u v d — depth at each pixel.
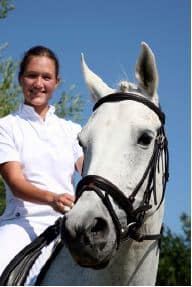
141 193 2.67
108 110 2.79
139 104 2.81
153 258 2.80
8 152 3.22
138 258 2.75
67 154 3.35
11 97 11.50
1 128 3.32
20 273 2.91
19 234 3.13
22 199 3.07
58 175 3.28
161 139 2.83
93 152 2.66
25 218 3.21
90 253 2.40
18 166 3.20
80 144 2.78
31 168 3.24
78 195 2.57
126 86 2.92
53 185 3.26
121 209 2.58
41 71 3.38
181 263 19.41
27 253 2.99
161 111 2.88
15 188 3.08
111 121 2.73
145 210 2.67
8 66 11.58
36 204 3.22
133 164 2.65
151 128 2.73
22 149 3.27
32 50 3.45
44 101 3.40
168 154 2.96
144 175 2.67
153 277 2.83
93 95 3.06
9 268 2.90
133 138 2.68
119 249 2.74
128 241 2.73
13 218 3.24
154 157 2.74
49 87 3.42
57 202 2.88
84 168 2.71
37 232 3.17
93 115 2.83
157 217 2.80
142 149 2.69
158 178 2.81
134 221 2.65
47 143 3.31
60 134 3.40
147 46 2.94
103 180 2.55
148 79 2.96
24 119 3.37
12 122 3.35
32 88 3.38
